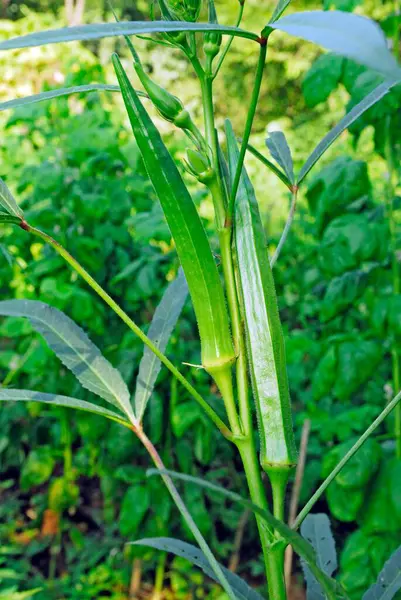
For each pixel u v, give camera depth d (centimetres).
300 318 224
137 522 153
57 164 172
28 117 172
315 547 62
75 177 170
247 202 51
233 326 50
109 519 178
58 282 154
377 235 127
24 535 191
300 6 618
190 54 48
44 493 212
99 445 172
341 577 116
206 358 49
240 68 718
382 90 54
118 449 154
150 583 181
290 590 170
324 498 186
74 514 199
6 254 58
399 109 123
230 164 52
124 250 176
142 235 152
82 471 180
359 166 133
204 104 49
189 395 156
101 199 159
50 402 53
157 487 156
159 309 58
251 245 50
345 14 31
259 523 50
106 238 167
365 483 114
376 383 178
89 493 208
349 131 127
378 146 130
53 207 166
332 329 170
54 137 177
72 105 205
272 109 738
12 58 237
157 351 49
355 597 113
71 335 56
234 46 680
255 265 50
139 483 160
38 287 160
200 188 193
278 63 712
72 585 175
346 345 128
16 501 197
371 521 116
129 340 156
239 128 751
